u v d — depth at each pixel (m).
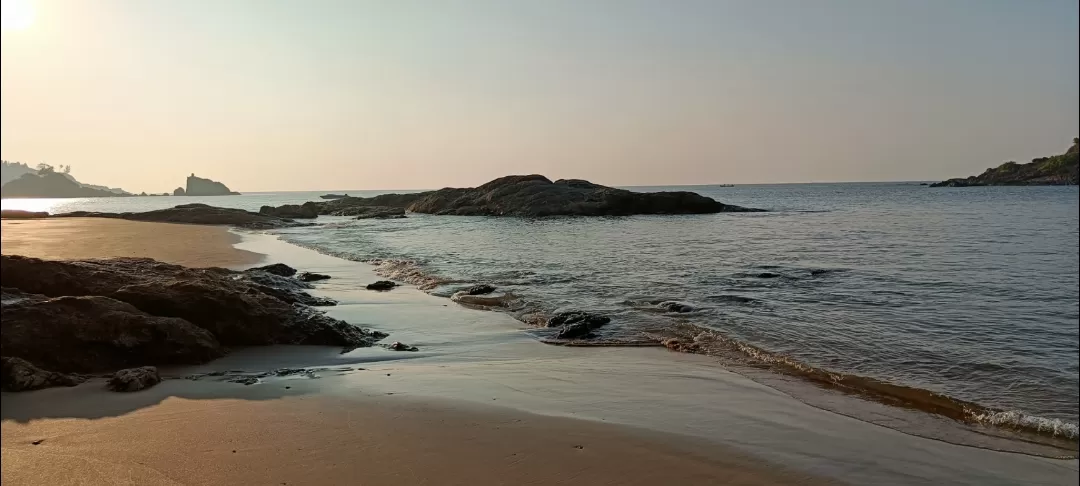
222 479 4.97
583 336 11.85
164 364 9.09
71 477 4.90
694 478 5.44
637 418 7.05
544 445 6.02
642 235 38.31
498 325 12.86
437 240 35.19
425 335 11.90
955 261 24.02
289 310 11.44
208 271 14.66
